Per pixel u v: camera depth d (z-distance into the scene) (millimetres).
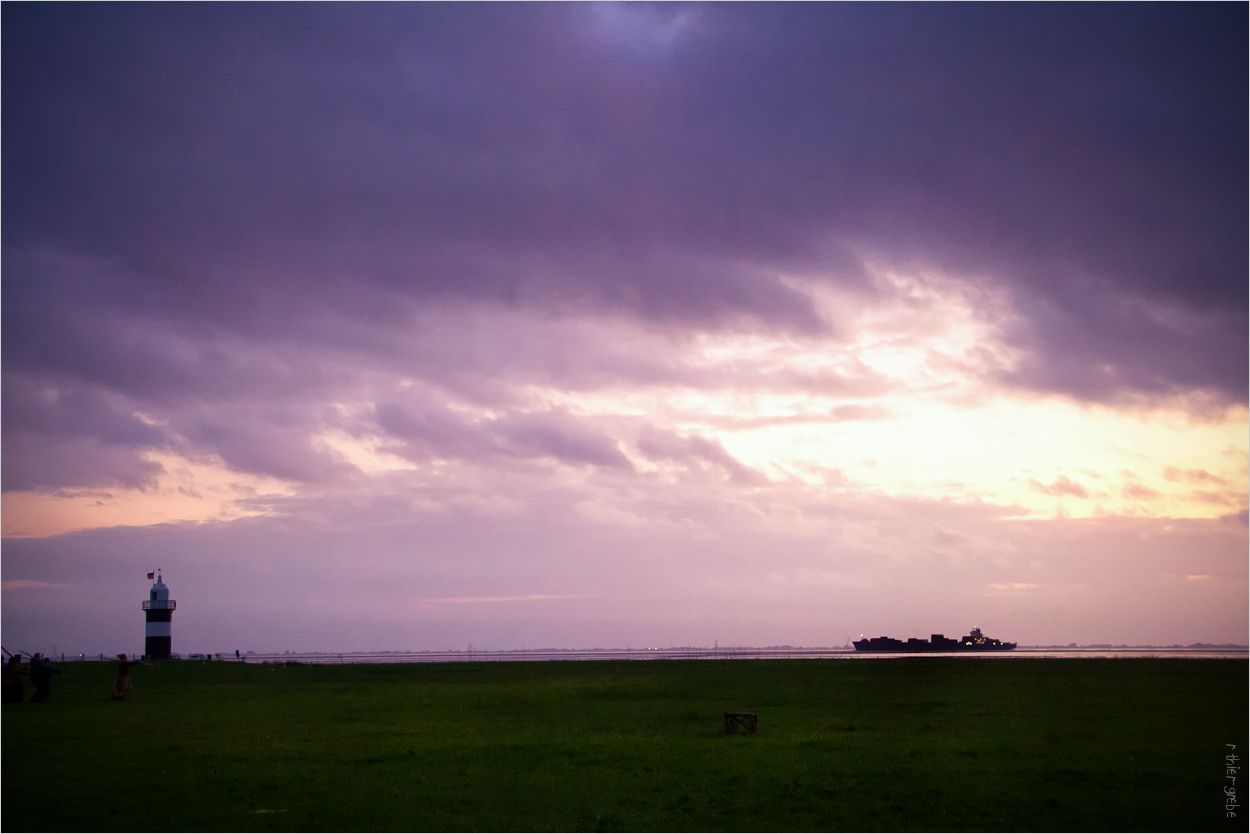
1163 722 33875
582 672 73750
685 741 30188
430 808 20828
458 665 91812
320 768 25312
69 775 24250
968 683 53906
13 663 44344
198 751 28188
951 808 20766
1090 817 20016
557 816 20188
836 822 19703
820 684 55219
